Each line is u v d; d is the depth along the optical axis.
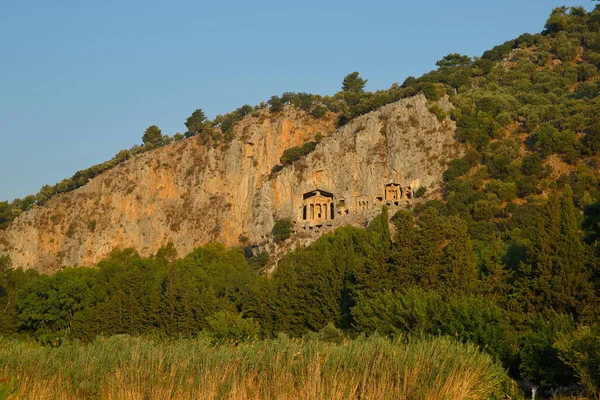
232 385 43.78
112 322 107.00
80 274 163.88
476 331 62.81
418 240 90.38
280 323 97.81
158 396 43.25
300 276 106.12
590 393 52.56
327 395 42.56
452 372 45.38
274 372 44.94
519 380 61.31
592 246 81.81
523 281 80.75
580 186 157.38
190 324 101.44
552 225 82.25
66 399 45.56
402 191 192.12
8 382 31.09
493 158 179.88
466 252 86.12
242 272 152.38
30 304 119.88
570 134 175.62
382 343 48.66
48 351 52.16
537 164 170.62
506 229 148.62
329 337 70.88
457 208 164.50
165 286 122.88
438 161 190.38
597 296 77.62
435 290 82.94
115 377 46.22
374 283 87.62
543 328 63.25
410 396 43.59
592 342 53.66
